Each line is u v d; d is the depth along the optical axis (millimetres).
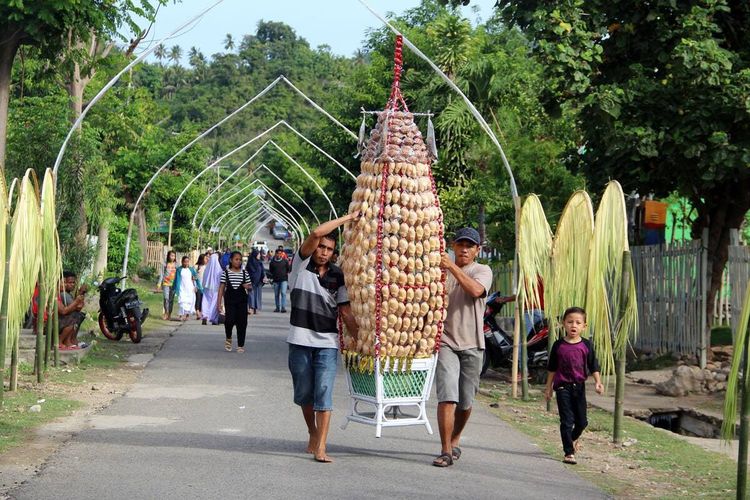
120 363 16031
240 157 116688
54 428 9602
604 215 11070
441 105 34562
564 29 15094
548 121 24016
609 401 13500
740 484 6992
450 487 7605
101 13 19719
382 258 8492
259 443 9234
